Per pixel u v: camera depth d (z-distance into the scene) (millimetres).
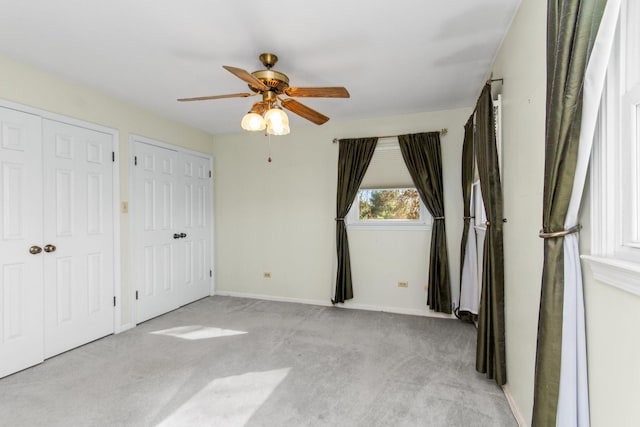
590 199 1022
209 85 2730
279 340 2771
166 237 3598
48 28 1870
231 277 4344
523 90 1623
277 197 4145
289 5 1676
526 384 1586
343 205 3740
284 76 2047
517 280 1718
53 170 2484
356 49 2148
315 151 3963
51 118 2471
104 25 1848
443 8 1722
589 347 1038
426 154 3418
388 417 1715
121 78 2578
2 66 2180
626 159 900
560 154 1013
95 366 2299
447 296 3332
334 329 3043
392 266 3637
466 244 3123
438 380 2092
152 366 2295
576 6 947
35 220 2354
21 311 2254
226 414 1745
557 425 1055
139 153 3256
